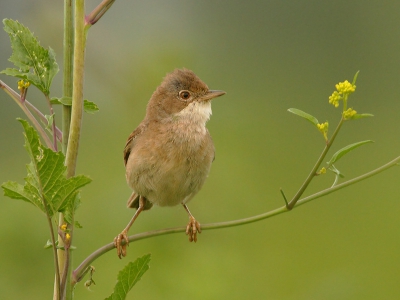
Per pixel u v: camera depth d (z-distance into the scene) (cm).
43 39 1212
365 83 1861
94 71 1239
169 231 677
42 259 970
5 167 1358
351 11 1983
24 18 1234
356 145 642
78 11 610
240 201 1154
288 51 1894
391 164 659
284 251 1245
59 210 562
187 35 1497
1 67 1523
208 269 951
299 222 1346
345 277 1112
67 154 611
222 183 1153
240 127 1327
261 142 1438
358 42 1939
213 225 660
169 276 934
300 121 1669
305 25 1941
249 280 1075
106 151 1239
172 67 1233
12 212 971
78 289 1001
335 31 1961
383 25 1961
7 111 1487
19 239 958
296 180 1450
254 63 1841
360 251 1274
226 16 1914
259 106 1625
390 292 1145
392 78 1881
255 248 1205
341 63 1920
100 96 1250
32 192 557
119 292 618
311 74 1845
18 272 968
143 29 1355
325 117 1720
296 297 1084
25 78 628
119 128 1258
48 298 965
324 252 1266
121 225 988
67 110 639
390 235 1319
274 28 1947
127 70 1236
